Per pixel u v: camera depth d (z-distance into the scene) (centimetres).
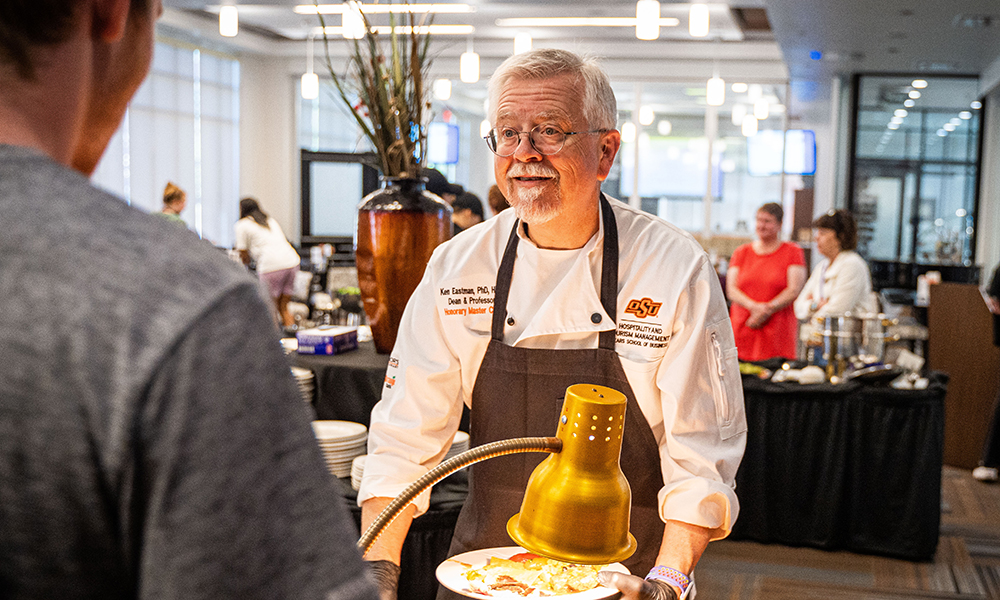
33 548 41
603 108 124
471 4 864
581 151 121
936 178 1158
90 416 40
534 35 1089
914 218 1168
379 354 233
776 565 364
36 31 46
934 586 345
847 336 380
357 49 226
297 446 44
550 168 121
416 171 222
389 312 224
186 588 40
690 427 124
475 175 1510
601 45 1130
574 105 120
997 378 523
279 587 42
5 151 44
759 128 1384
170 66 1059
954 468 540
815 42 891
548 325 128
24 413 40
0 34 45
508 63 123
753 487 386
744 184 1389
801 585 344
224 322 43
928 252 1154
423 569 189
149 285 42
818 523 380
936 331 543
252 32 1161
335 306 350
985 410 529
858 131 1152
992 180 1137
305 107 1258
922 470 367
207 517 41
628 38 1112
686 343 125
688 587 108
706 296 126
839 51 938
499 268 135
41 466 40
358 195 1113
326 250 877
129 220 45
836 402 374
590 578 110
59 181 45
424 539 188
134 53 54
